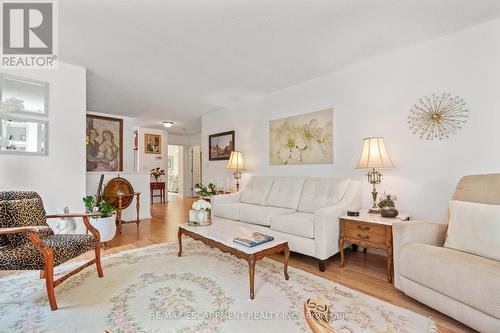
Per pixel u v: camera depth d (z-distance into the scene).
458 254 1.59
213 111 5.38
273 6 1.98
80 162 3.12
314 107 3.55
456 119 2.37
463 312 1.44
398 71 2.74
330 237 2.44
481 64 2.24
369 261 2.68
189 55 2.83
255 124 4.44
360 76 3.06
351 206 2.76
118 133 5.64
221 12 2.05
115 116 5.61
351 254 2.91
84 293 1.93
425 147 2.56
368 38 2.49
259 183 3.83
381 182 2.88
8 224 1.90
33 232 1.65
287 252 2.16
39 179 2.81
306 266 2.53
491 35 2.19
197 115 5.74
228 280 2.17
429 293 1.64
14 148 2.69
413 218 2.63
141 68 3.17
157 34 2.38
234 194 3.89
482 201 1.88
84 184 3.15
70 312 1.68
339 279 2.22
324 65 3.12
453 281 1.47
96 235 2.21
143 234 3.79
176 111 5.38
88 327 1.52
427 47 2.55
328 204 2.88
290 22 2.20
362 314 1.66
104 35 2.39
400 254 1.84
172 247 3.12
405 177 2.70
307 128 3.62
